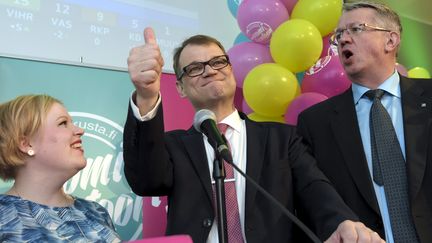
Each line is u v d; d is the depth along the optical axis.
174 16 2.62
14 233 1.23
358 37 1.75
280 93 2.12
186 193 1.48
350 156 1.65
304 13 2.31
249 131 1.58
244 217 1.41
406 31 4.27
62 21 2.24
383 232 1.54
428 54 4.39
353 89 1.80
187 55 1.63
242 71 2.33
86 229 1.34
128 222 2.17
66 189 2.04
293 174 1.51
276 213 1.41
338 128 1.71
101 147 2.18
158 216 2.26
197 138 1.59
